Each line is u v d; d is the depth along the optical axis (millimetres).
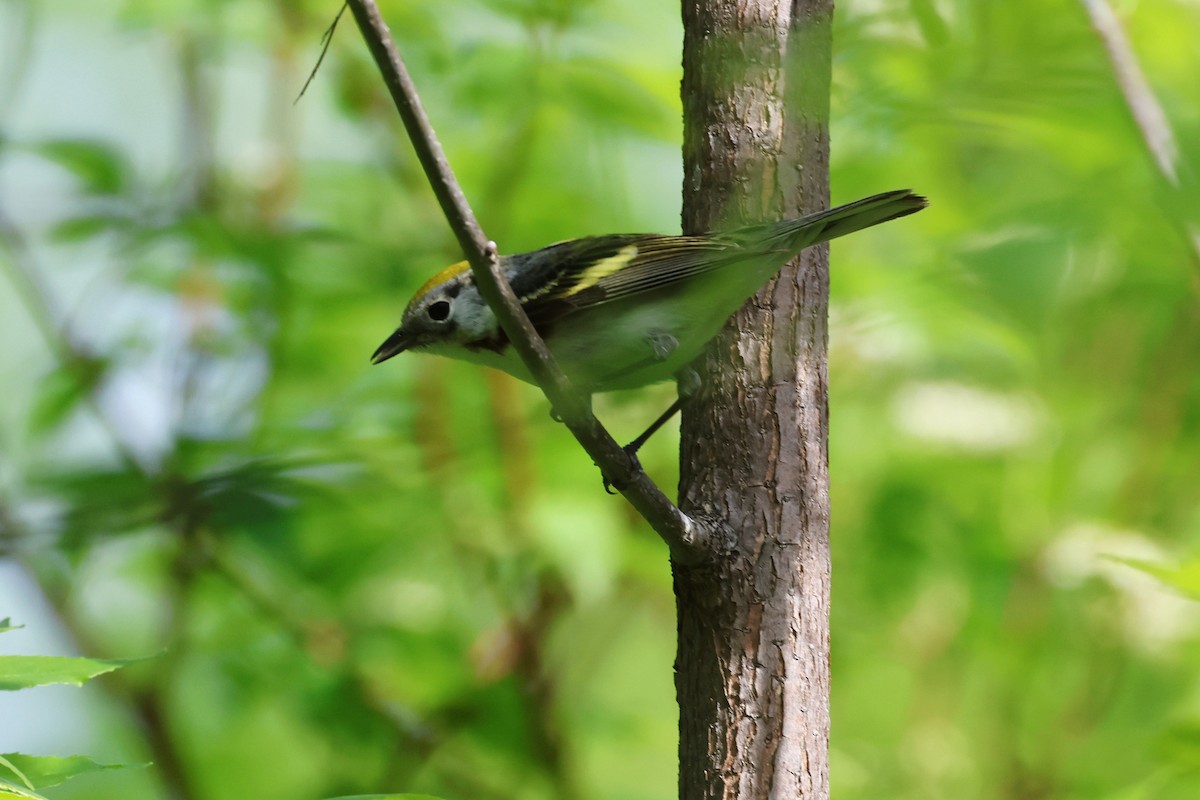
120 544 11852
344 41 12164
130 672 12156
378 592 12031
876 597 12141
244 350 11859
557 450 11422
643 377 8648
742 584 6547
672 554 6547
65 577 11891
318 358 12180
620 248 8773
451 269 9438
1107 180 8828
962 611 12859
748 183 7109
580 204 12328
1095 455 12688
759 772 6332
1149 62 10094
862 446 12023
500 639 12102
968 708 13375
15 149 11125
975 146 11570
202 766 13422
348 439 11156
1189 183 7410
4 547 9805
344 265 11836
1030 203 9461
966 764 13102
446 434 11664
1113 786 12266
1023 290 8727
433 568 12156
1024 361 11422
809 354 7023
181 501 9906
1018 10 9141
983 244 9219
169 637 11984
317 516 11125
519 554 10984
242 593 11867
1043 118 8836
